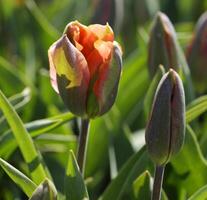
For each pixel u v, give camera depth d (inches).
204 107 31.4
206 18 37.8
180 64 36.1
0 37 46.9
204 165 33.7
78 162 30.1
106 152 37.5
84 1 50.7
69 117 32.9
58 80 28.7
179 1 52.6
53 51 28.2
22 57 45.7
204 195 29.5
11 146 33.7
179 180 34.4
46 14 50.4
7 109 30.1
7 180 36.3
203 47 37.7
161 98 27.8
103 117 37.1
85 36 28.5
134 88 40.9
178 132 28.0
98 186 37.4
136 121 40.6
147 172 31.0
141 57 41.1
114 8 40.4
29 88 37.7
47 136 36.5
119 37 47.2
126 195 31.5
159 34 34.6
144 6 51.1
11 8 46.9
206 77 38.2
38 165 30.9
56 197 27.4
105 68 28.4
